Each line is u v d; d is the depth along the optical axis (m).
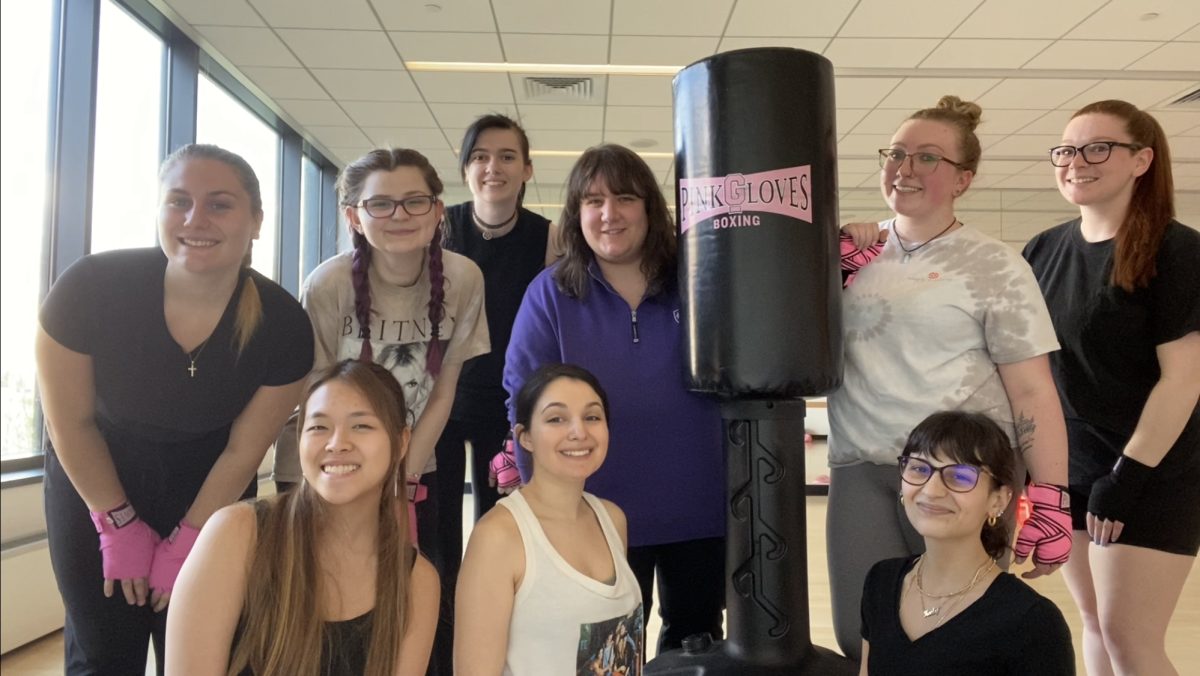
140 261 1.52
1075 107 5.41
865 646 1.44
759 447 1.39
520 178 2.44
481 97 5.29
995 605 1.29
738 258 1.34
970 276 1.47
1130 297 1.72
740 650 1.40
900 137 1.54
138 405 1.53
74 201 3.52
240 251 1.51
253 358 1.57
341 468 1.25
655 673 1.46
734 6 3.98
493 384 2.39
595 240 1.66
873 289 1.56
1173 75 4.83
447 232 2.46
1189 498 1.68
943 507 1.32
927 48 4.48
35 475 3.13
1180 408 1.61
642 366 1.68
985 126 5.81
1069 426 1.89
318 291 1.83
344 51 4.54
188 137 4.45
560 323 1.71
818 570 4.02
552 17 4.11
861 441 1.54
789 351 1.33
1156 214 1.70
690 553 1.77
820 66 1.37
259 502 1.31
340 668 1.27
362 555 1.33
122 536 1.51
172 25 4.21
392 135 6.14
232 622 1.24
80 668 1.55
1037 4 3.96
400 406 1.34
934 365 1.48
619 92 5.18
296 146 6.23
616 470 1.68
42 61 3.42
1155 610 1.69
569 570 1.35
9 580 2.93
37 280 3.39
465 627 1.34
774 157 1.32
